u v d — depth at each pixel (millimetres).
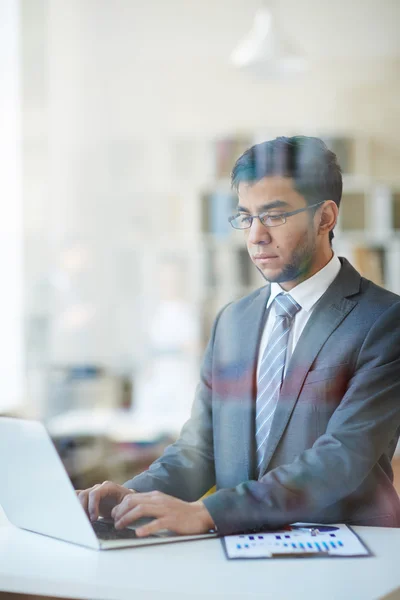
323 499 1028
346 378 1146
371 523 1078
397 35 4020
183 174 4516
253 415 1222
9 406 3389
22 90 3988
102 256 4379
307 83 4367
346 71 4312
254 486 1018
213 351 1308
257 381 1236
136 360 4066
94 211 4473
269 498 1002
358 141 4262
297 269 1238
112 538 955
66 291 4250
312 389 1159
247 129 4473
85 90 4457
